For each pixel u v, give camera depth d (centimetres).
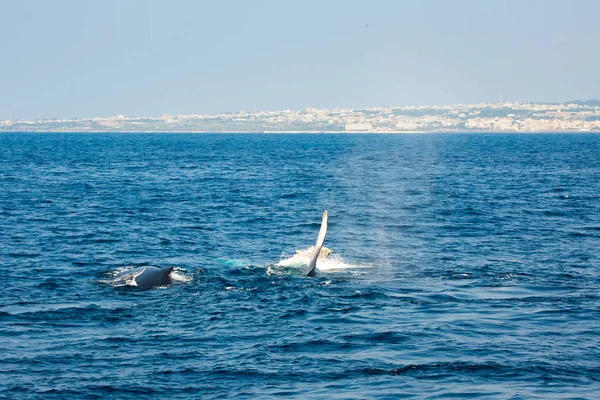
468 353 7694
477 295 10100
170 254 13250
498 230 16550
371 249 13975
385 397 6600
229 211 19738
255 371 7200
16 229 15912
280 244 14538
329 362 7444
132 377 7038
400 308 9394
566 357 7575
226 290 10225
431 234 15975
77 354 7644
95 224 16888
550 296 10044
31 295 10025
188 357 7575
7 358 7512
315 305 9475
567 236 15662
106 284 10625
